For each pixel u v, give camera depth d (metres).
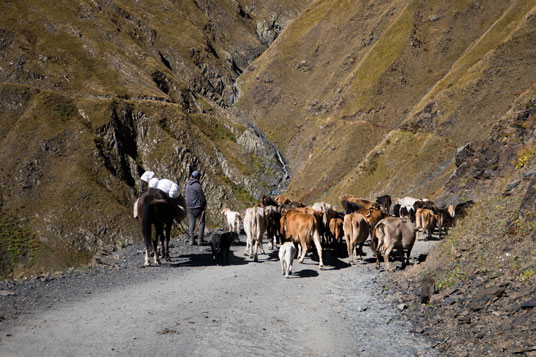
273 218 17.02
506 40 59.91
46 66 84.50
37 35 90.62
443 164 52.16
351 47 107.94
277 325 7.51
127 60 97.50
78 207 61.69
